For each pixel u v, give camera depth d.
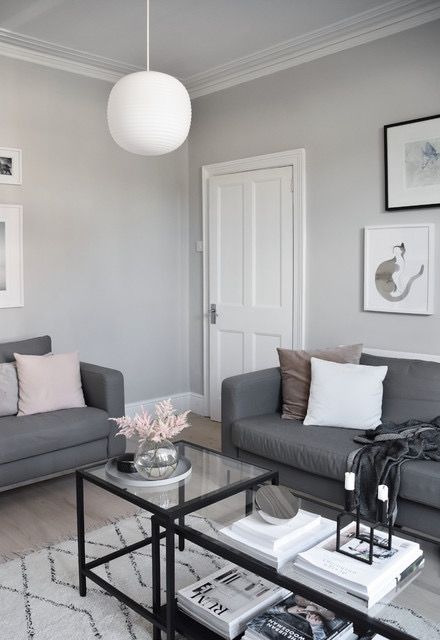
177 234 4.91
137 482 2.15
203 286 4.86
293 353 3.38
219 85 4.55
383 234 3.62
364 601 1.52
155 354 4.83
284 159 4.14
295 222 4.11
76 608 2.20
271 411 3.43
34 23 3.55
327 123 3.89
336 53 3.80
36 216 4.05
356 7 3.38
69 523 2.91
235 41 3.84
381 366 3.15
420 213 3.46
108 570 2.44
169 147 2.52
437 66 3.34
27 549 2.64
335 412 3.04
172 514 1.89
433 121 3.35
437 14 3.31
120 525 2.88
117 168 4.48
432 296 3.43
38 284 4.09
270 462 3.02
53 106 4.10
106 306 4.48
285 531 1.81
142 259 4.68
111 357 4.54
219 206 4.66
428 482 2.38
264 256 4.36
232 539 1.83
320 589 1.58
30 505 3.13
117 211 4.50
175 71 4.40
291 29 3.67
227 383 3.24
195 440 4.27
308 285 4.09
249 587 1.96
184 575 2.39
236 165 4.48
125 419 2.24
